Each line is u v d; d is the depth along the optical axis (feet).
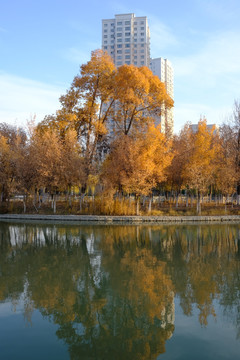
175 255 57.88
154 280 41.63
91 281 41.27
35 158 130.11
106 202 128.98
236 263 51.24
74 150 132.57
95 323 28.73
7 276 43.98
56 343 25.25
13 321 29.27
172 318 29.53
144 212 131.54
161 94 132.05
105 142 153.89
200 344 24.86
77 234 85.10
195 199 184.65
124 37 420.36
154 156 122.62
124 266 49.52
